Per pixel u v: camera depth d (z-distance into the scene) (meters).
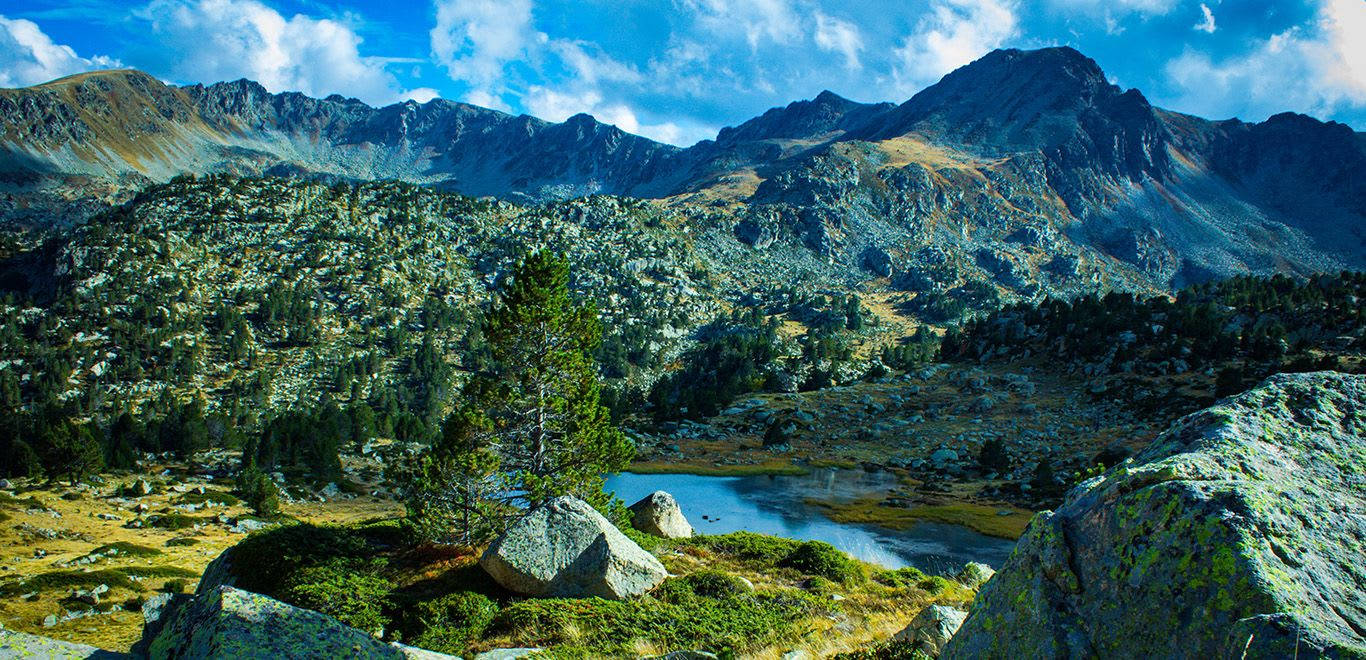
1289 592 4.46
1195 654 4.63
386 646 8.29
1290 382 6.96
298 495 95.75
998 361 170.62
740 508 89.75
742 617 19.00
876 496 97.56
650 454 129.00
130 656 7.44
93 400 169.00
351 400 192.12
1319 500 5.40
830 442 134.38
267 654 7.33
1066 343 159.62
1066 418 128.25
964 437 126.88
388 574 23.12
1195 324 141.50
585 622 17.98
